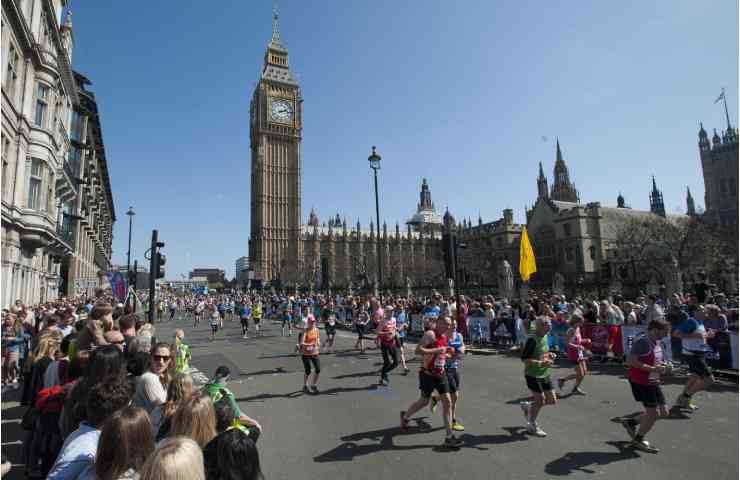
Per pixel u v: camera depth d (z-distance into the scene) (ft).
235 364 50.72
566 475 19.51
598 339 50.11
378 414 29.48
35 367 21.01
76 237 138.92
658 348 23.00
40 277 95.30
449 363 25.61
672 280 114.42
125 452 9.74
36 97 82.38
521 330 58.85
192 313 181.06
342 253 402.11
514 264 307.17
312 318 37.06
